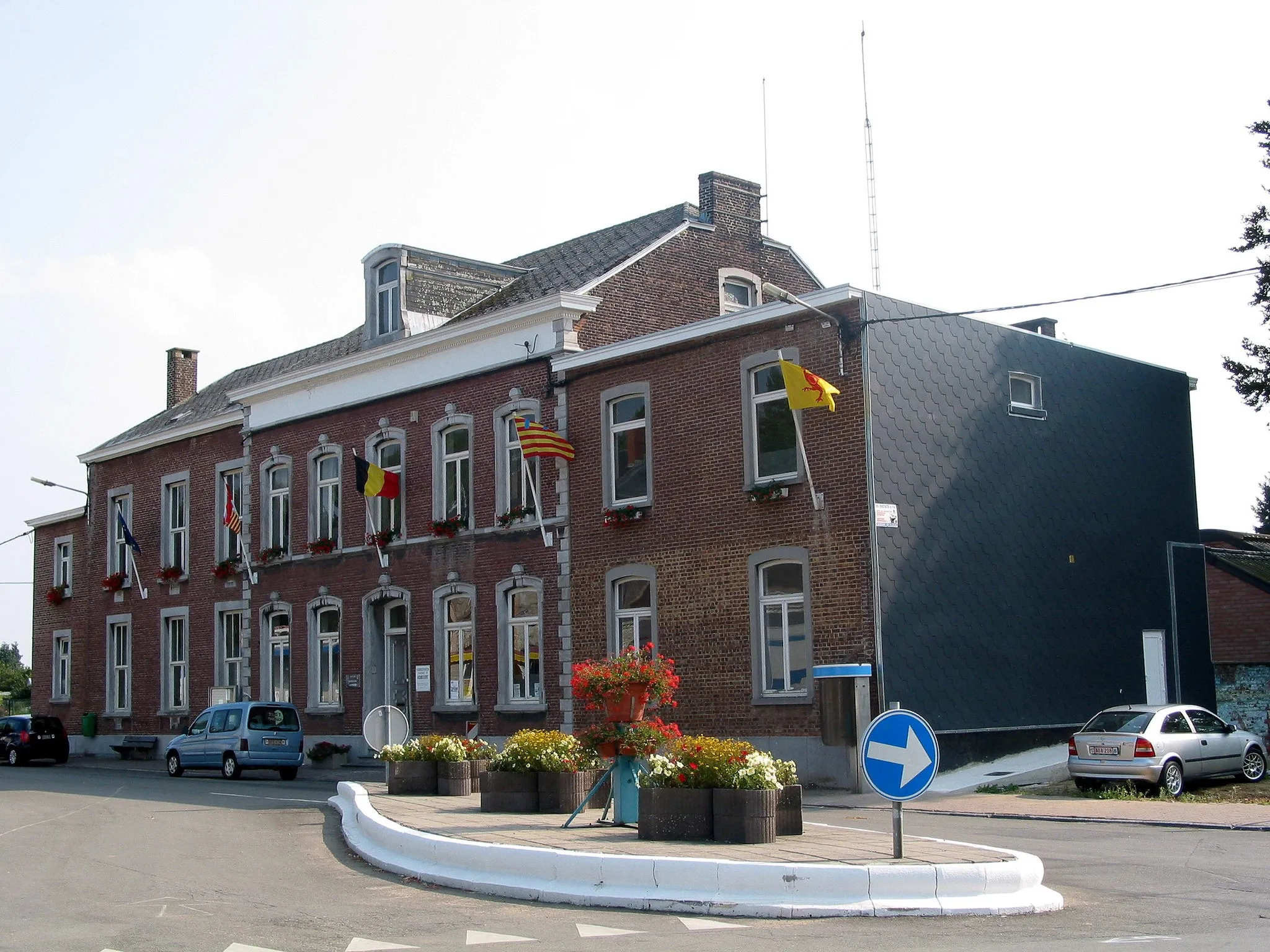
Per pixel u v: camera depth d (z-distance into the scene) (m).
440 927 10.32
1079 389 27.56
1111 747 21.19
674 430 26.14
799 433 23.22
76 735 45.06
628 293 30.02
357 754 33.25
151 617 41.78
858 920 10.44
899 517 23.22
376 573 32.97
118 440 45.00
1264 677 29.53
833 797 21.66
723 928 10.12
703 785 13.02
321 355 38.25
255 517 37.44
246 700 37.09
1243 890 12.05
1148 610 28.05
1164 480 29.20
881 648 22.48
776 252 33.91
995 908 10.73
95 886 12.91
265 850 15.88
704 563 25.30
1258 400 29.39
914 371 24.02
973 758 23.59
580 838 13.36
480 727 29.64
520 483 29.59
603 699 14.73
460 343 30.98
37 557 49.25
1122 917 10.64
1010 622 24.91
